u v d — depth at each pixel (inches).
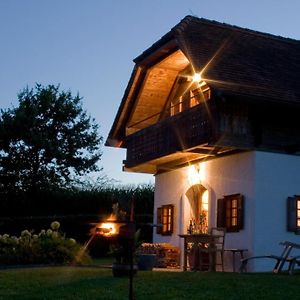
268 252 701.3
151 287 505.0
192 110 731.4
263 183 708.0
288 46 863.1
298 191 729.6
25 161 1355.8
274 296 460.8
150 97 897.5
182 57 810.2
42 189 1336.1
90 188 1307.8
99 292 478.9
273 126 725.3
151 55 812.6
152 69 851.4
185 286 510.9
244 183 721.6
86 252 856.3
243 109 709.9
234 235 733.9
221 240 755.4
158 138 812.6
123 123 933.8
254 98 679.1
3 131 1352.1
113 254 586.6
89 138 1425.9
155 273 617.0
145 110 915.4
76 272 625.6
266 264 698.8
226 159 761.0
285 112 727.1
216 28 810.2
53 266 730.2
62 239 809.5
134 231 400.8
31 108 1374.3
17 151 1368.1
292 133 735.1
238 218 722.8
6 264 753.6
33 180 1347.2
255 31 850.1
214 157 788.0
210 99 693.9
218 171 776.3
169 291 484.1
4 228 1131.3
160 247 826.8
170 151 773.3
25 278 570.6
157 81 875.4
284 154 726.5
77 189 1312.7
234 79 705.6
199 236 717.3
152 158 823.7
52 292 482.9
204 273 621.3
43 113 1393.9
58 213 1256.2
